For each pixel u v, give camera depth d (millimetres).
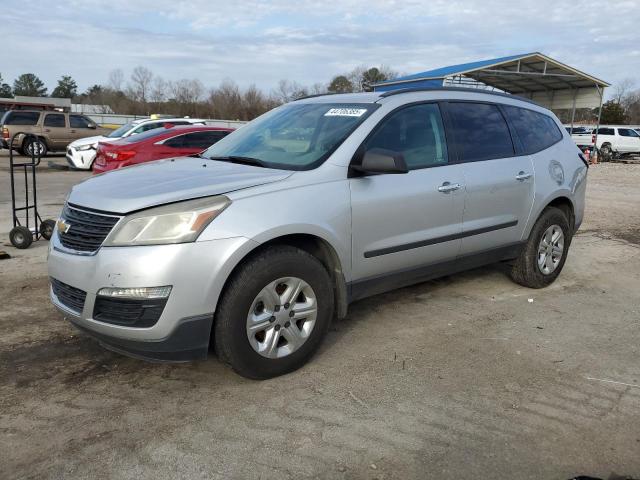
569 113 45094
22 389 3432
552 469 2771
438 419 3178
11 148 6906
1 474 2646
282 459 2799
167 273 3064
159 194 3258
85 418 3129
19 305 4836
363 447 2906
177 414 3184
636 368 3893
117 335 3166
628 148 31172
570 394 3500
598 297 5430
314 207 3580
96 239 3246
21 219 8852
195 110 60188
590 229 8977
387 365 3830
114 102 63000
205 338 3244
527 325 4629
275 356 3529
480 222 4742
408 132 4301
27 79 94375
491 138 4945
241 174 3650
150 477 2648
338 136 3996
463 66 27422
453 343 4223
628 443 3002
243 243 3225
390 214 4020
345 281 3885
